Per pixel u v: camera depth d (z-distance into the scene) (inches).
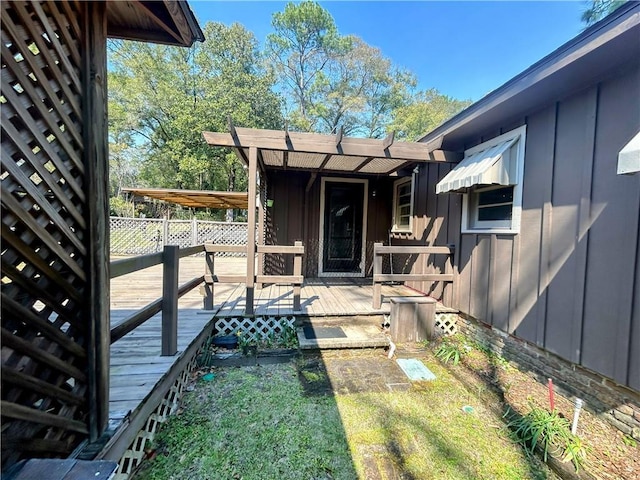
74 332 55.9
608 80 91.8
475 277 153.6
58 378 51.2
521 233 125.3
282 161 208.2
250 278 151.4
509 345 132.9
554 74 93.5
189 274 263.1
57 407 51.6
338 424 89.4
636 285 83.3
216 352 139.0
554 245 109.7
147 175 740.7
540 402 103.5
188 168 614.2
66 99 49.6
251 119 611.2
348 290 217.0
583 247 98.6
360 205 269.7
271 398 102.0
